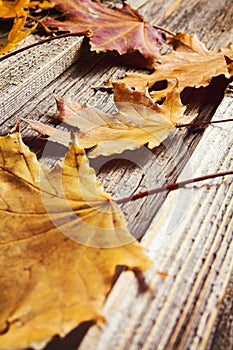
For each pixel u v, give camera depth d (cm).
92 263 38
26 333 35
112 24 61
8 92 51
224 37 64
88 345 35
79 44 58
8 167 44
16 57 56
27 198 42
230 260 40
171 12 67
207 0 70
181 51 60
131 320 36
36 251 39
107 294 37
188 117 50
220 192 43
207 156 46
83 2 62
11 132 49
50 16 64
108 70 57
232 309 38
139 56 59
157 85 55
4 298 37
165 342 36
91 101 53
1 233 40
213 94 54
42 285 37
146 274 38
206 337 36
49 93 54
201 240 40
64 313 36
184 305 37
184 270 39
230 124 49
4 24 62
